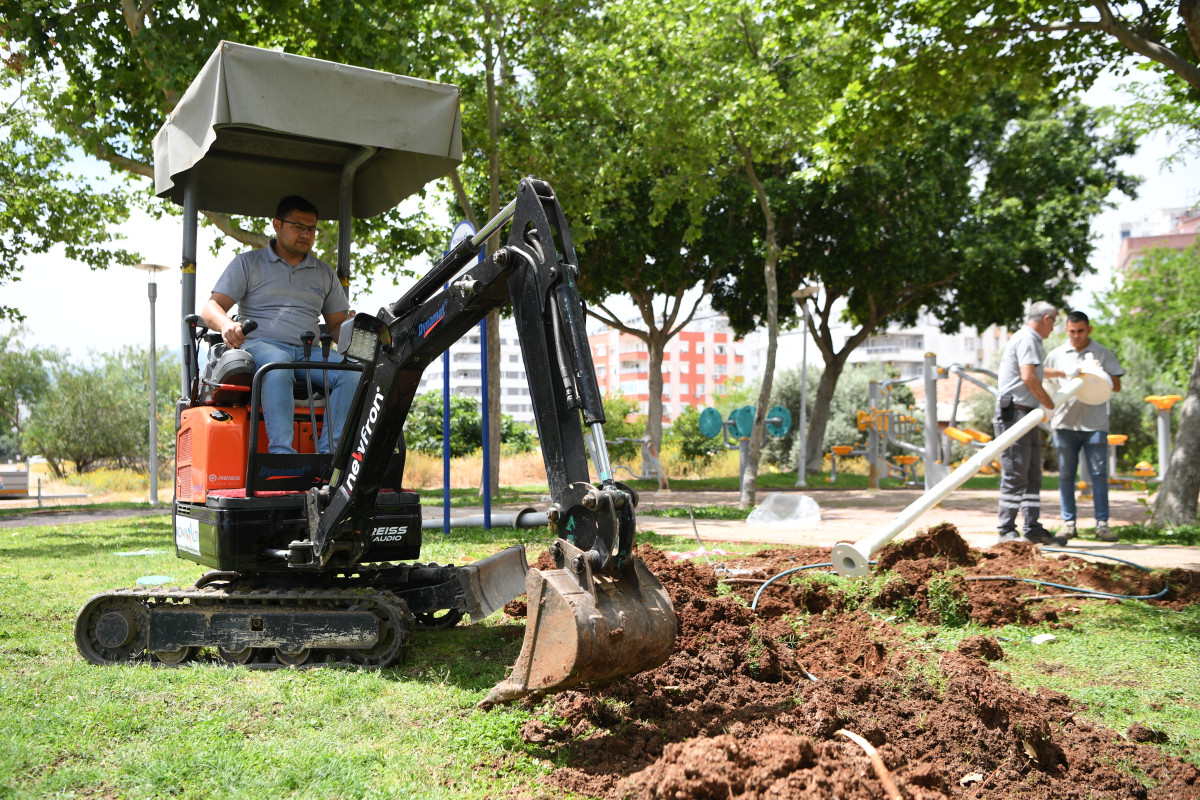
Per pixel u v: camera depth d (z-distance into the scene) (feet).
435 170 19.95
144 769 9.74
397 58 44.55
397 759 10.23
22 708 12.17
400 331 13.64
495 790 9.43
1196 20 30.96
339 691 12.84
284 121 16.46
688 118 46.34
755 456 47.73
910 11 37.37
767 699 12.12
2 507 64.54
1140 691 13.50
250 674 14.12
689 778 8.50
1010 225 79.51
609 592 10.42
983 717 11.07
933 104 41.09
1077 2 34.65
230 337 16.21
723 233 76.23
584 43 51.01
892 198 79.46
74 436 120.78
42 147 57.88
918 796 8.67
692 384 391.24
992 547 23.67
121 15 44.60
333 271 20.16
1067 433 28.71
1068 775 10.18
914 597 18.60
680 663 13.10
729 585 20.07
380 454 14.15
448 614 17.72
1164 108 49.65
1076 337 29.04
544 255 11.28
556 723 11.30
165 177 18.47
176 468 17.61
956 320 89.51
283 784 9.39
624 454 100.99
